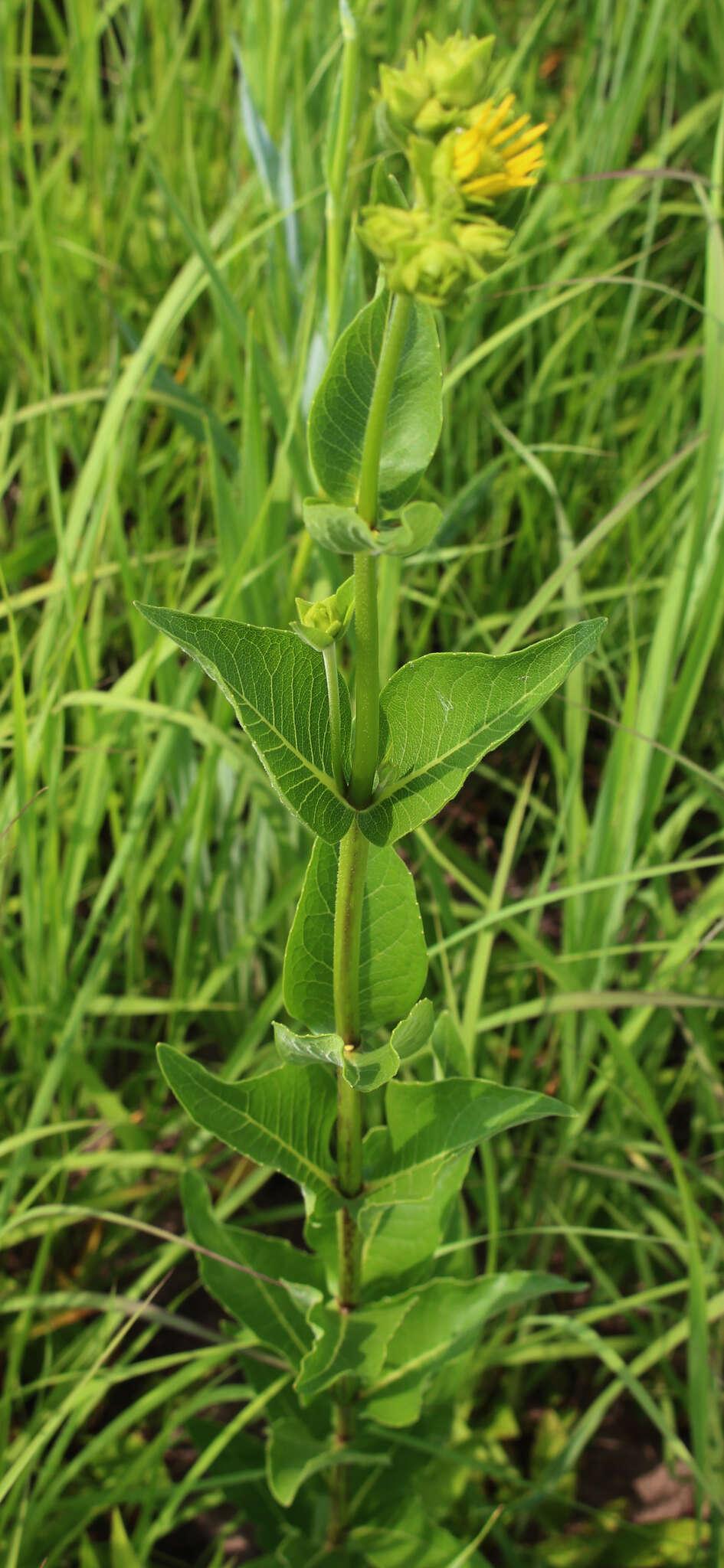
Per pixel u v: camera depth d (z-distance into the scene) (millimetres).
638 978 1077
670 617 960
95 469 1008
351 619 598
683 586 957
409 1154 697
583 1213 1040
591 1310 888
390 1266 757
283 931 1111
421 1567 819
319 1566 823
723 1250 975
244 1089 682
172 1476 975
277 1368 854
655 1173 1025
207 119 1605
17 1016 997
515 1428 974
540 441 1397
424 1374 754
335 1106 712
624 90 1364
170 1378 858
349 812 594
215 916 1149
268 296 1285
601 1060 1057
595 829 976
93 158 1486
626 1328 1060
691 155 1589
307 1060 642
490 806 1367
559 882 1226
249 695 565
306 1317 750
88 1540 903
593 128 1396
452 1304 756
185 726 987
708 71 1554
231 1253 784
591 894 978
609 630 1274
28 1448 789
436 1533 834
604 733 1407
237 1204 947
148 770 969
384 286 554
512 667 572
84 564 1044
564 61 1767
